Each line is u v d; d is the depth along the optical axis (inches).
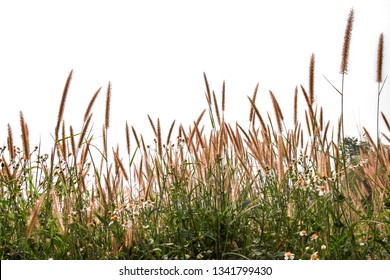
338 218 108.2
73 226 111.2
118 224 114.3
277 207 115.7
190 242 111.8
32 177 115.6
